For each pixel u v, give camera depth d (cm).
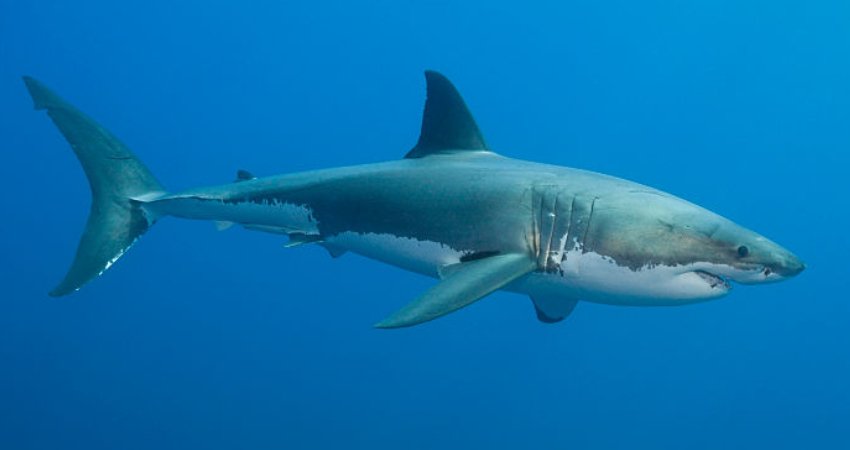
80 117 777
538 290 587
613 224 527
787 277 495
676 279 518
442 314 482
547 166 611
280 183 706
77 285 738
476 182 598
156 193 795
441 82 648
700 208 538
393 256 653
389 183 644
